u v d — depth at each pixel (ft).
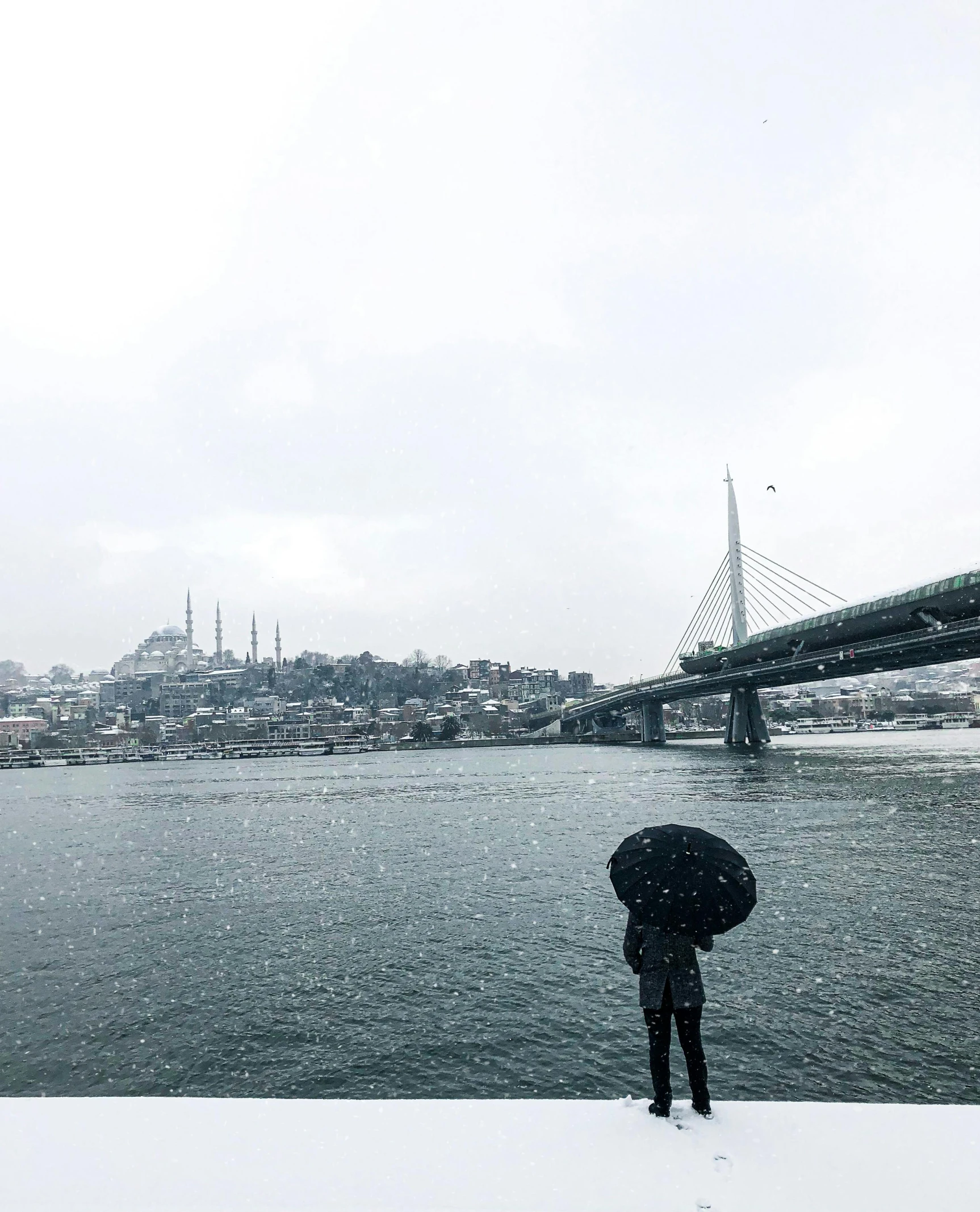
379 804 249.55
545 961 73.41
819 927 78.84
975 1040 52.16
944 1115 17.98
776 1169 15.84
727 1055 51.26
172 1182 15.44
